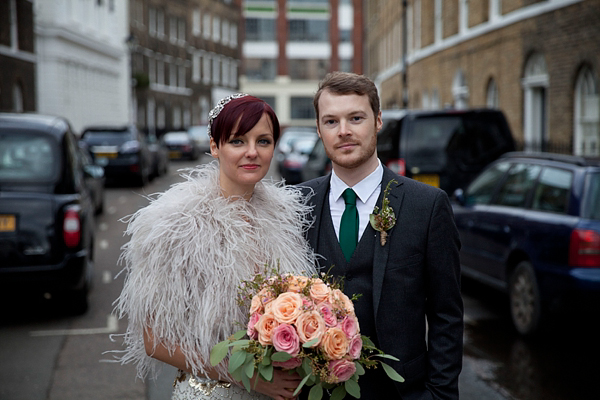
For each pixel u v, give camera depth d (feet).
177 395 7.89
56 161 20.03
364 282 7.86
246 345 6.85
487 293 24.02
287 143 69.46
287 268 7.76
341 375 6.79
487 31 57.36
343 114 7.75
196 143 104.27
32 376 15.43
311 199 8.41
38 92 90.84
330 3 191.21
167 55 153.38
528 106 50.01
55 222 19.29
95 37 105.91
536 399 14.10
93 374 15.60
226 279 7.37
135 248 7.48
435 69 75.15
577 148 42.68
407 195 7.98
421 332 7.90
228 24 188.03
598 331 19.21
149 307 7.34
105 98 115.75
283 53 192.13
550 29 45.29
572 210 17.38
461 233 23.13
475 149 28.04
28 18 82.38
